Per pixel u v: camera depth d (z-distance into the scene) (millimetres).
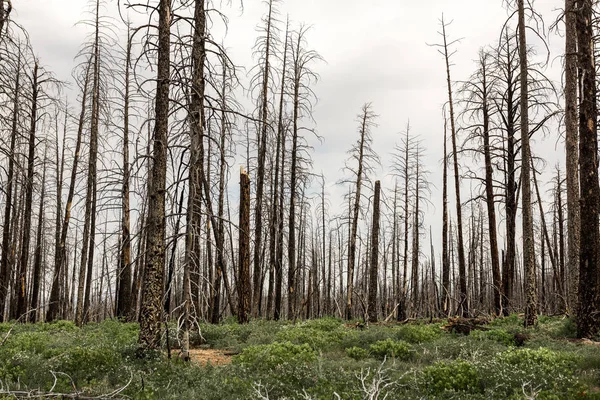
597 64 15062
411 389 7934
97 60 20812
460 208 24938
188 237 10367
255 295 24203
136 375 8469
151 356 10047
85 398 6797
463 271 24344
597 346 11562
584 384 7414
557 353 9734
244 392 7641
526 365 8562
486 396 7332
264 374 8703
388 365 9555
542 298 34500
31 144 17422
